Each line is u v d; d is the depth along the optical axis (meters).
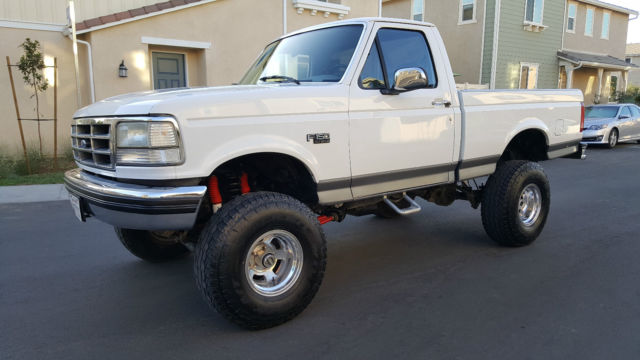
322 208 4.10
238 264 3.01
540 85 23.64
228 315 3.05
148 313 3.55
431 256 4.81
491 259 4.68
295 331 3.22
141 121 2.87
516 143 5.52
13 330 3.27
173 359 2.88
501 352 2.91
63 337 3.17
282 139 3.27
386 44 3.98
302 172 3.58
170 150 2.86
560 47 24.16
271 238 3.25
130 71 11.51
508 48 21.61
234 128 3.06
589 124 15.67
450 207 7.10
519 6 21.56
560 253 4.84
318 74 3.90
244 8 12.99
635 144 17.41
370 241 5.39
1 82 10.76
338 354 2.91
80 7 11.45
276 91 3.32
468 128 4.44
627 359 2.82
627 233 5.59
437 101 4.19
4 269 4.50
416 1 23.89
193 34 12.26
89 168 3.40
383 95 3.82
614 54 28.78
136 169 2.92
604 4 26.31
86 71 11.38
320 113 3.47
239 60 13.14
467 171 4.58
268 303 3.15
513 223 4.80
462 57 22.23
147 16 11.34
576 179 9.66
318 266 3.37
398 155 3.96
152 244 4.51
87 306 3.68
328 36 4.08
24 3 10.80
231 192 3.68
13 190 8.33
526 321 3.32
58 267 4.57
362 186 3.82
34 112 11.15
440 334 3.15
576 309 3.51
